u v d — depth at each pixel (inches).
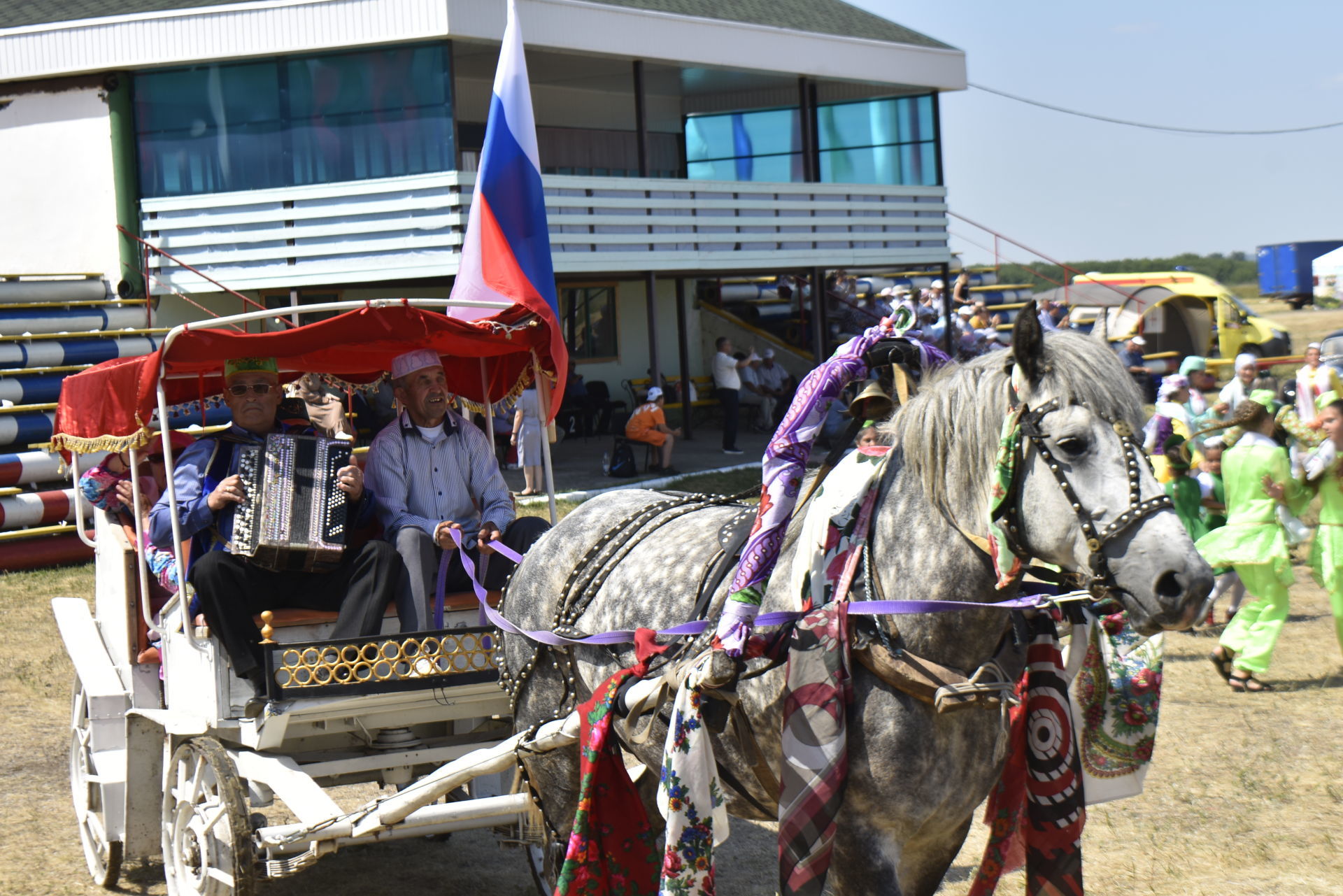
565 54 737.0
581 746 160.6
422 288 786.8
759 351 980.6
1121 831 232.7
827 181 922.1
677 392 930.1
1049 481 122.3
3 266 709.9
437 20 650.8
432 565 200.4
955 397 134.0
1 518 511.5
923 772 133.3
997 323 1056.8
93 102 691.4
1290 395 629.9
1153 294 1080.2
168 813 203.0
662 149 946.1
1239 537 314.2
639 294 938.7
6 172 706.2
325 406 259.6
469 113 803.4
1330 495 313.1
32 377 576.4
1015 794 144.6
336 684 178.7
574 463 754.2
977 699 130.3
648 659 156.1
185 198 686.5
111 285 691.4
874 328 150.3
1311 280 1793.8
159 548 205.0
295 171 684.1
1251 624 316.8
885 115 932.6
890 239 914.1
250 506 188.1
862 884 135.9
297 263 684.7
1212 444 393.4
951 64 931.3
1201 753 273.1
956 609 132.5
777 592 146.1
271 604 189.2
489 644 189.6
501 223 221.1
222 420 471.5
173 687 200.8
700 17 784.3
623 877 161.5
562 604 178.1
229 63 681.6
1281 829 230.4
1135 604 117.6
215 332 183.6
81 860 235.6
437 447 214.7
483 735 207.2
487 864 233.0
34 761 289.4
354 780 213.2
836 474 146.8
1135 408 122.9
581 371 904.3
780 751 144.3
